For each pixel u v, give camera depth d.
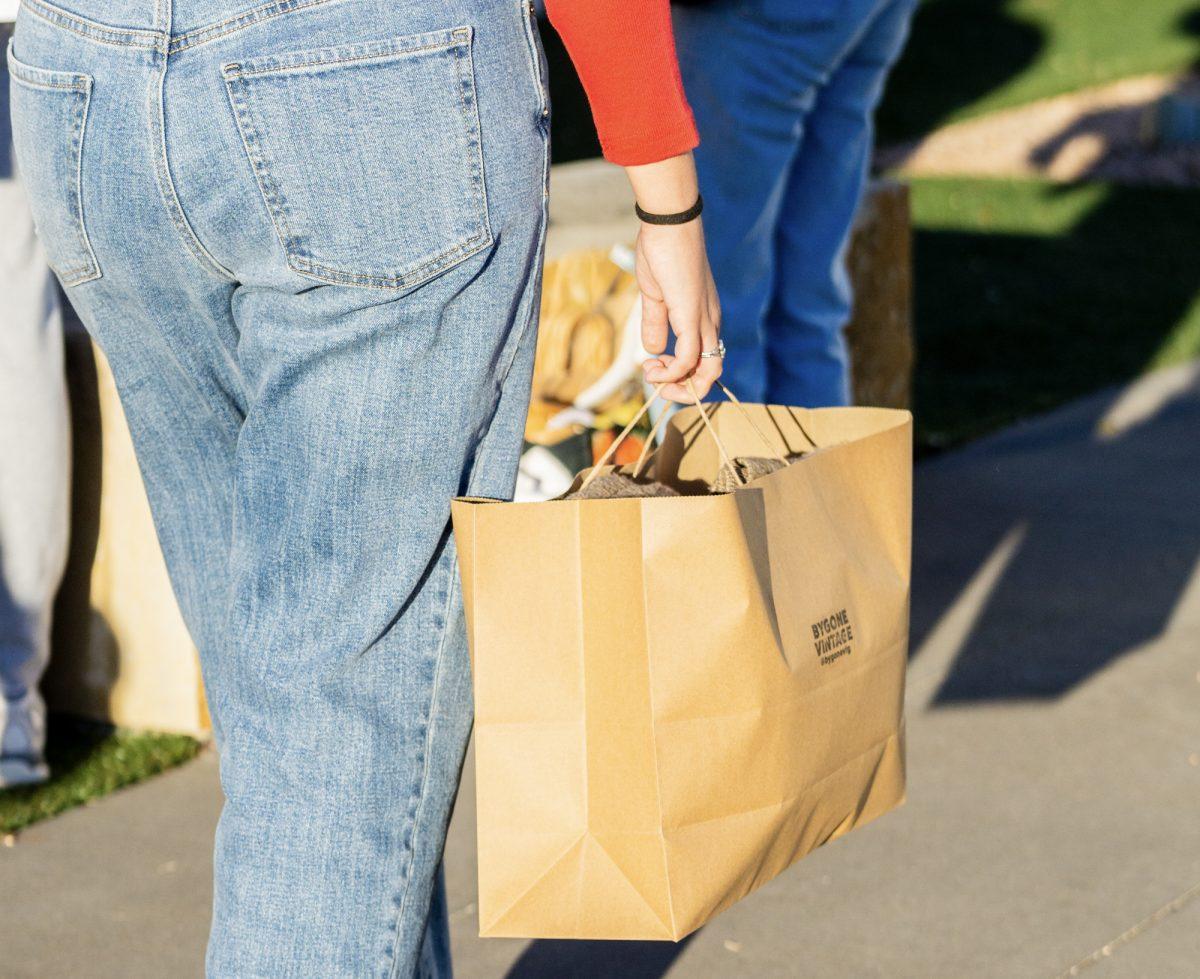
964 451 5.02
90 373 2.97
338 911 1.39
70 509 3.04
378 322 1.33
